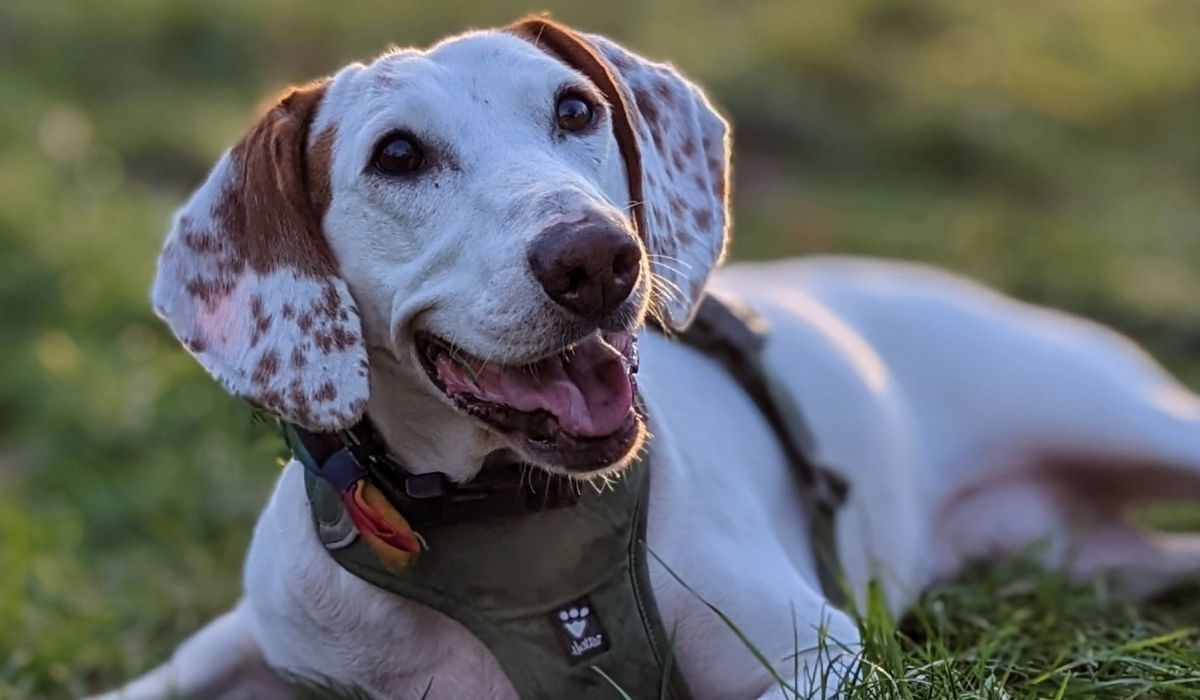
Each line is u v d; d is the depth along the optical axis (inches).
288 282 101.3
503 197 95.8
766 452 125.1
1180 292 276.7
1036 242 307.0
